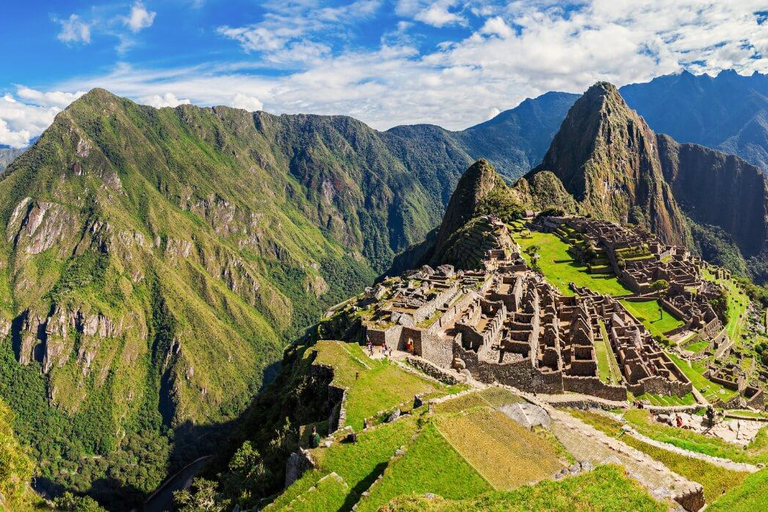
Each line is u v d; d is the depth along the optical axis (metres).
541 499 30.80
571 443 41.69
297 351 107.25
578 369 64.75
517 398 47.72
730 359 120.88
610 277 169.38
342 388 50.97
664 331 127.31
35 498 79.69
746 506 33.81
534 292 95.94
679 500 34.19
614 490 31.45
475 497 32.06
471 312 72.88
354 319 82.19
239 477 54.31
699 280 168.00
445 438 37.09
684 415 62.75
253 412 83.94
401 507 30.05
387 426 40.16
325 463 36.56
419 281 98.56
